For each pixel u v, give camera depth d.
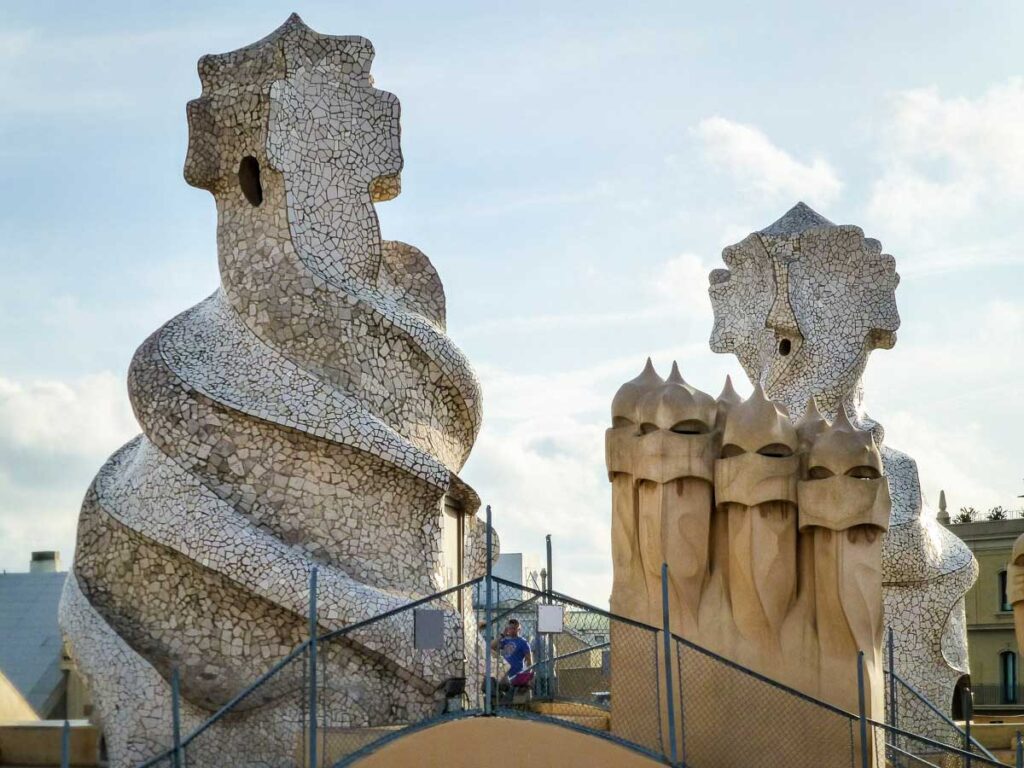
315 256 21.59
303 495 20.61
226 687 19.88
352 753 17.08
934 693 26.94
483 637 23.36
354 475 20.78
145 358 21.31
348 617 19.83
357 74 22.31
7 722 22.55
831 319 27.75
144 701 19.66
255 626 20.08
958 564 27.52
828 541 19.78
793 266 27.83
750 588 19.66
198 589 20.30
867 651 19.69
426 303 22.62
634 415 20.09
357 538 20.64
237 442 20.70
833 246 27.97
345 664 19.88
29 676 30.20
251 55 22.08
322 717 19.19
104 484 21.28
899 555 26.89
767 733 19.17
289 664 19.58
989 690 44.28
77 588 20.78
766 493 19.75
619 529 19.98
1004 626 44.19
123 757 19.48
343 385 21.09
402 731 17.20
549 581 21.06
